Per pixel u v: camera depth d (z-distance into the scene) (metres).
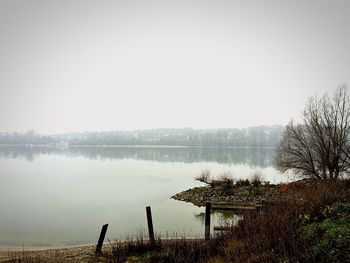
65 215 29.95
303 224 12.91
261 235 12.50
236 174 58.69
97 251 17.22
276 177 54.41
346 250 10.02
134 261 14.61
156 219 27.98
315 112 30.42
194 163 93.19
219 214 29.00
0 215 29.92
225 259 12.28
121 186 48.28
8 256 17.84
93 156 133.25
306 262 9.84
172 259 13.77
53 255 17.55
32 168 77.00
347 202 14.02
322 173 30.91
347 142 29.19
